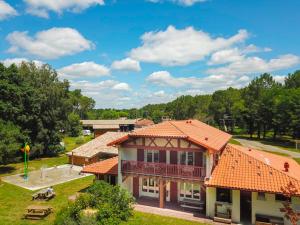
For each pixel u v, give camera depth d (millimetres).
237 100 112000
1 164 46312
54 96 56156
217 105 116125
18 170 43594
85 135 101625
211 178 25125
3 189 33469
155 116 157000
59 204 28453
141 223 23062
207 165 25109
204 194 27547
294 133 77688
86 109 162375
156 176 27266
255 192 23609
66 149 65500
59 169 44562
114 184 30859
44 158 54312
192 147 26219
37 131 53625
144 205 27750
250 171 25062
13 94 47125
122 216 23000
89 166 32500
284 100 80562
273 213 23062
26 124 51594
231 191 24562
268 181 23375
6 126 43438
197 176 25547
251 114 89812
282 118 79750
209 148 24578
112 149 44781
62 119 59531
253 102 96250
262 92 99812
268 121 86062
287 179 23281
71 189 33594
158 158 28141
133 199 26078
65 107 59500
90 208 23359
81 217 21641
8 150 39938
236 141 81312
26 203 28781
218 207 24531
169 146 27188
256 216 23516
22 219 24641
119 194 24453
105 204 22781
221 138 32969
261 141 82250
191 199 28094
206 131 33438
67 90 62000
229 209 24094
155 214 25547
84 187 34375
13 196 30969
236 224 23578
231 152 28828
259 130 90250
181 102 145750
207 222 23938
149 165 27609
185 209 26844
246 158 27062
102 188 24766
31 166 46656
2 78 46781
